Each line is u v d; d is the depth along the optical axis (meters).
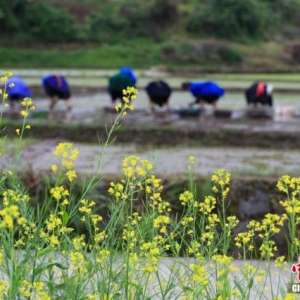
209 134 18.17
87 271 5.09
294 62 64.88
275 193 10.52
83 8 68.75
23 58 58.56
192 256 6.50
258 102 22.81
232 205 10.48
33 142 17.08
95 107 24.16
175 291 6.12
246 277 5.38
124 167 5.33
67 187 9.36
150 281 5.93
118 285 5.09
